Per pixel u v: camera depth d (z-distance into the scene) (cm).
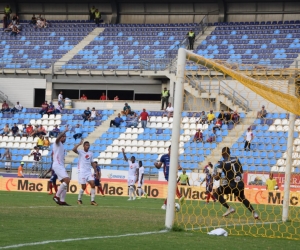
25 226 1301
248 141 3753
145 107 5162
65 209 1931
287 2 5744
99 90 5762
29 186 3559
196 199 3130
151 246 1047
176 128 1354
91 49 5834
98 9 6288
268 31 5559
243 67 2175
